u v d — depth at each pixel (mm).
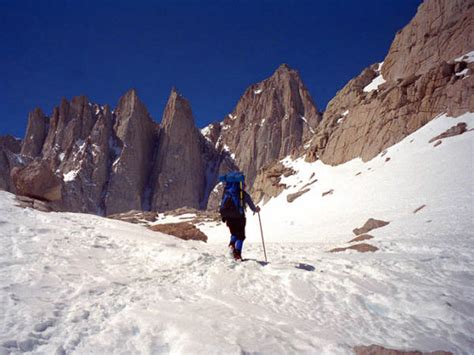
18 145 178875
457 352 3807
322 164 66125
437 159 33875
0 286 4980
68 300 4859
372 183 39594
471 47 50375
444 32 56188
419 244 10172
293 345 3799
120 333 3932
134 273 6551
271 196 70250
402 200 27812
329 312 4945
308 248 11930
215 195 153250
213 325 4137
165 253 7820
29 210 10812
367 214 28875
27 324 3904
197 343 3676
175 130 167125
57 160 145375
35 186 13969
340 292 5602
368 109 58656
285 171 74438
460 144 34406
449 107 43938
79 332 3896
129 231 10445
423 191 27203
